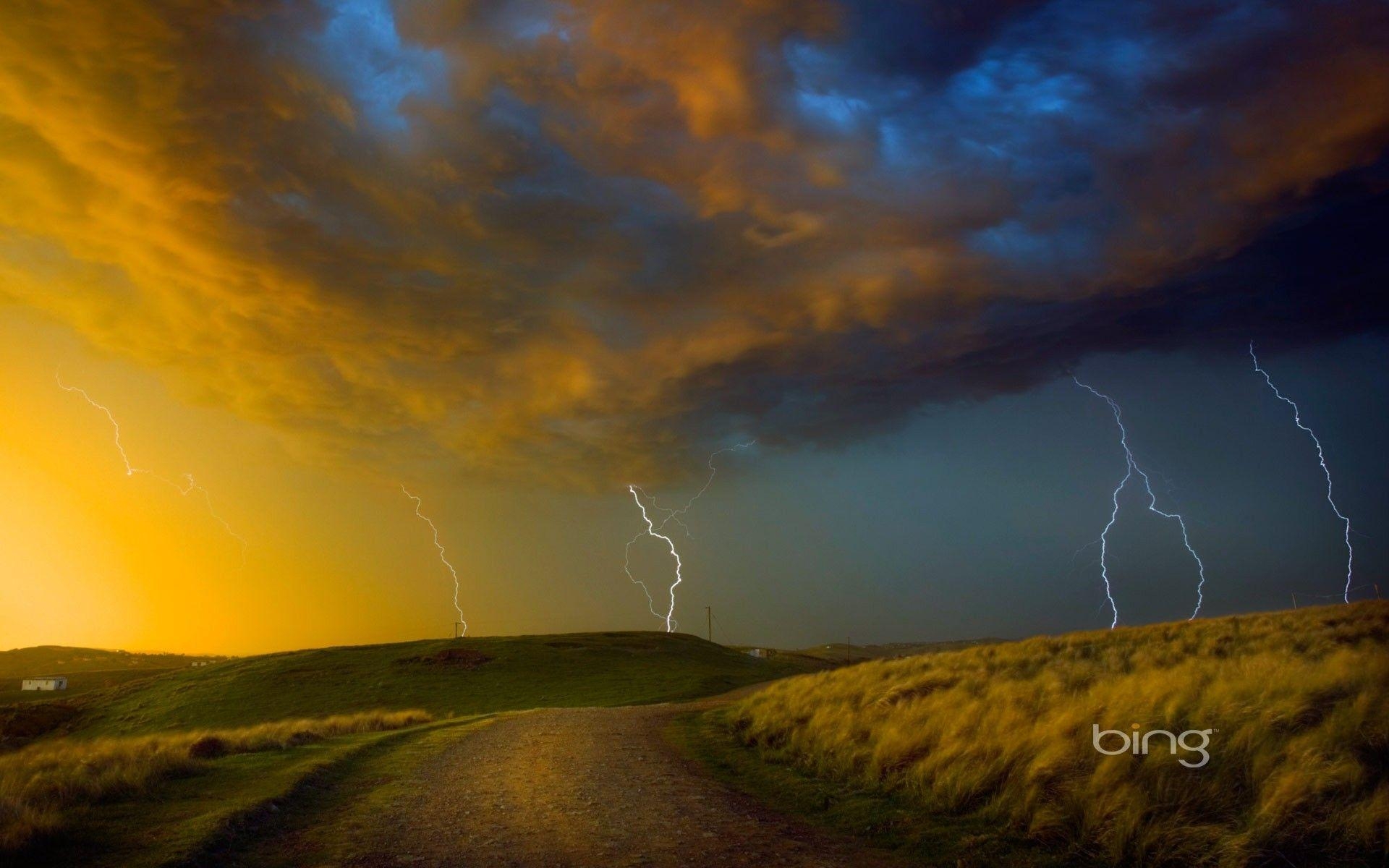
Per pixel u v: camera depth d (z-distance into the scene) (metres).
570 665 71.88
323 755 14.95
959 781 9.59
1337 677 10.45
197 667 77.50
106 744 17.69
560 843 8.52
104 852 7.74
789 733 16.52
